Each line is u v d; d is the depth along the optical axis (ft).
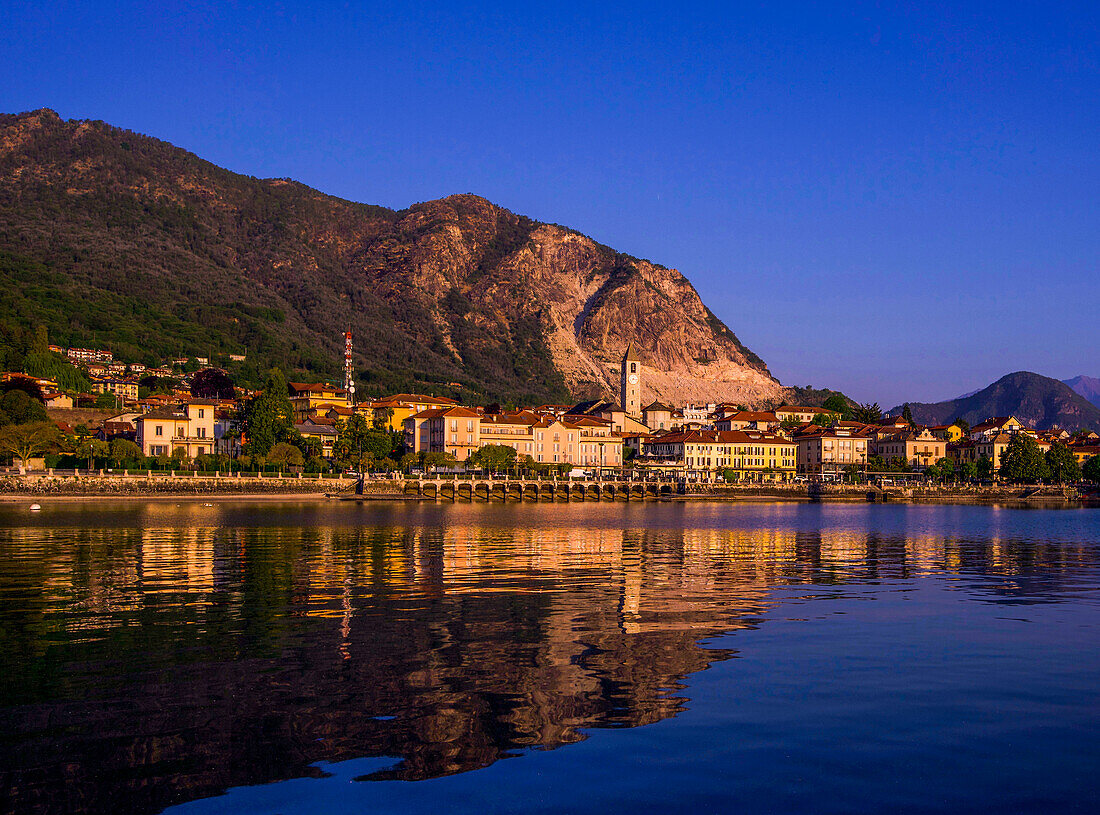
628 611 149.89
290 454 622.54
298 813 68.95
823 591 177.06
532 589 175.73
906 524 429.38
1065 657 116.88
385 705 94.02
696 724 88.48
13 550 246.47
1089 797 72.08
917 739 84.53
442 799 71.31
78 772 76.23
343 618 142.10
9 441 545.44
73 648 119.44
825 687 101.65
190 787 73.41
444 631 131.64
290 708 92.94
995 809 69.92
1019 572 215.10
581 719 89.97
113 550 247.91
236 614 145.38
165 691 98.84
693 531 353.31
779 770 77.10
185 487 561.84
